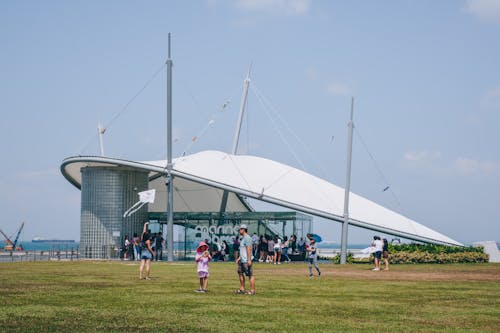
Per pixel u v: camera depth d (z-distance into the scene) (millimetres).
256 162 57719
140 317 14141
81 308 15508
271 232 50844
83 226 54594
